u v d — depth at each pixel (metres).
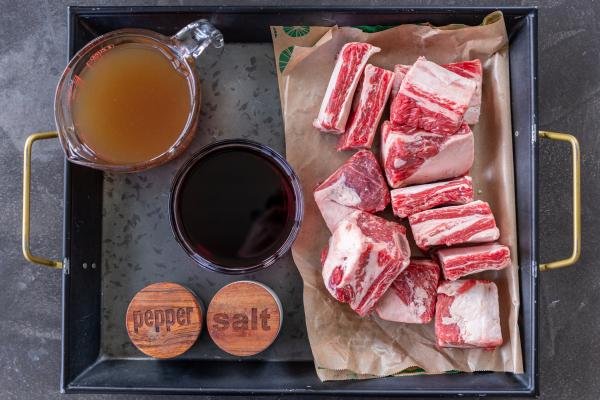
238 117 0.73
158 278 0.73
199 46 0.67
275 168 0.70
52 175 0.76
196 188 0.70
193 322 0.69
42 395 0.76
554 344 0.75
